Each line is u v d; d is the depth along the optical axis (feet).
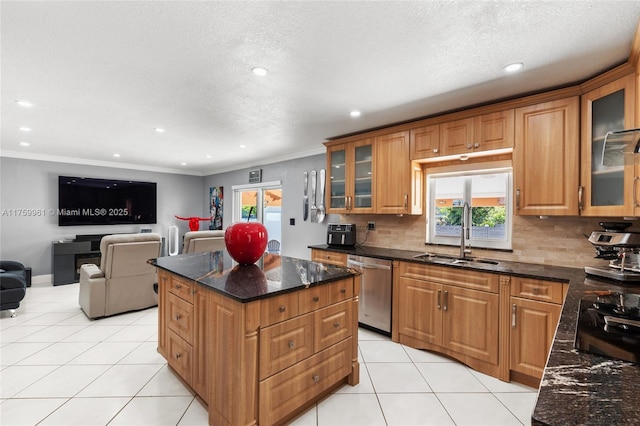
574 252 8.16
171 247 22.56
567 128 7.34
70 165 18.29
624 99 6.15
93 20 5.12
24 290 12.14
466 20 5.07
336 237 12.78
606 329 3.59
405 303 9.66
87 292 11.66
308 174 15.99
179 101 8.83
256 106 9.21
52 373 7.84
